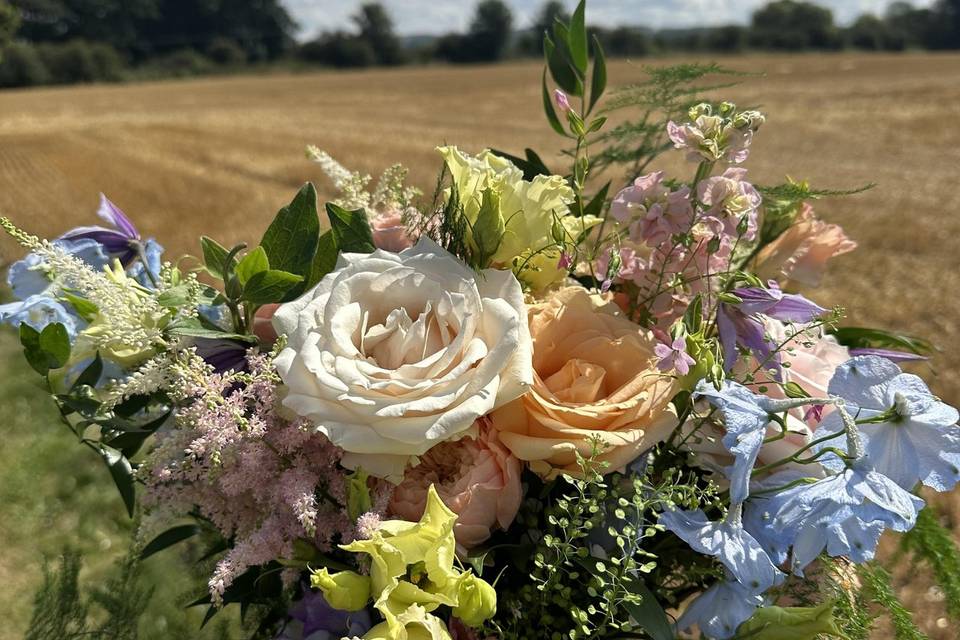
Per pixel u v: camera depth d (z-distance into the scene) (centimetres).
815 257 115
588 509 83
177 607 186
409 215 106
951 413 79
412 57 7825
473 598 74
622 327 92
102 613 188
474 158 98
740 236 93
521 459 86
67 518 311
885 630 173
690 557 95
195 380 83
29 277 105
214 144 1869
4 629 251
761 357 91
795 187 113
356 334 84
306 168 1425
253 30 8069
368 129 2223
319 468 86
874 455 81
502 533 94
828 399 78
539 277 100
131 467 108
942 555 111
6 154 1822
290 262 99
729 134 92
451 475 89
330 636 92
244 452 81
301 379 80
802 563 80
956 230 901
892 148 1680
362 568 82
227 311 104
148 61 7556
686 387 84
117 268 99
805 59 5803
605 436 81
